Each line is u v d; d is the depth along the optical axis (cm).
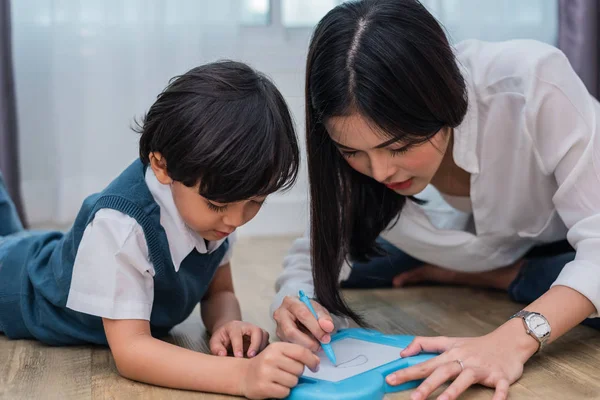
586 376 96
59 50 231
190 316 135
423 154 101
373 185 118
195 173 90
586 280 99
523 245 137
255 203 94
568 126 108
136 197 101
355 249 125
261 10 256
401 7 97
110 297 96
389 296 148
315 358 88
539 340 95
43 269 115
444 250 138
